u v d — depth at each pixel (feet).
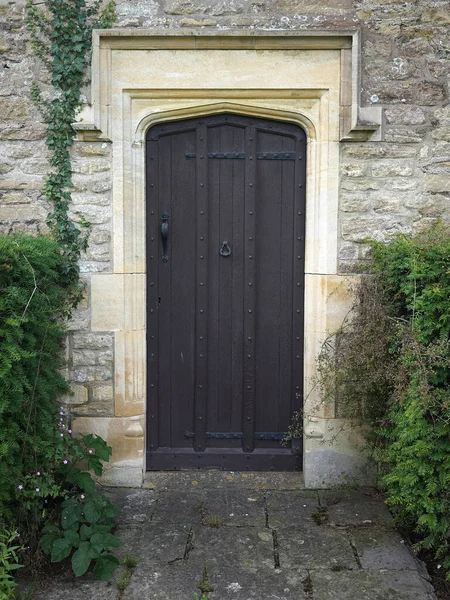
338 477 12.25
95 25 11.53
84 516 9.84
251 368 12.68
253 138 12.26
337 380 11.36
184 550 9.90
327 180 11.79
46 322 10.13
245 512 11.19
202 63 11.63
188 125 12.26
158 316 12.64
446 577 9.16
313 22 11.53
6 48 11.68
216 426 12.84
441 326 9.10
